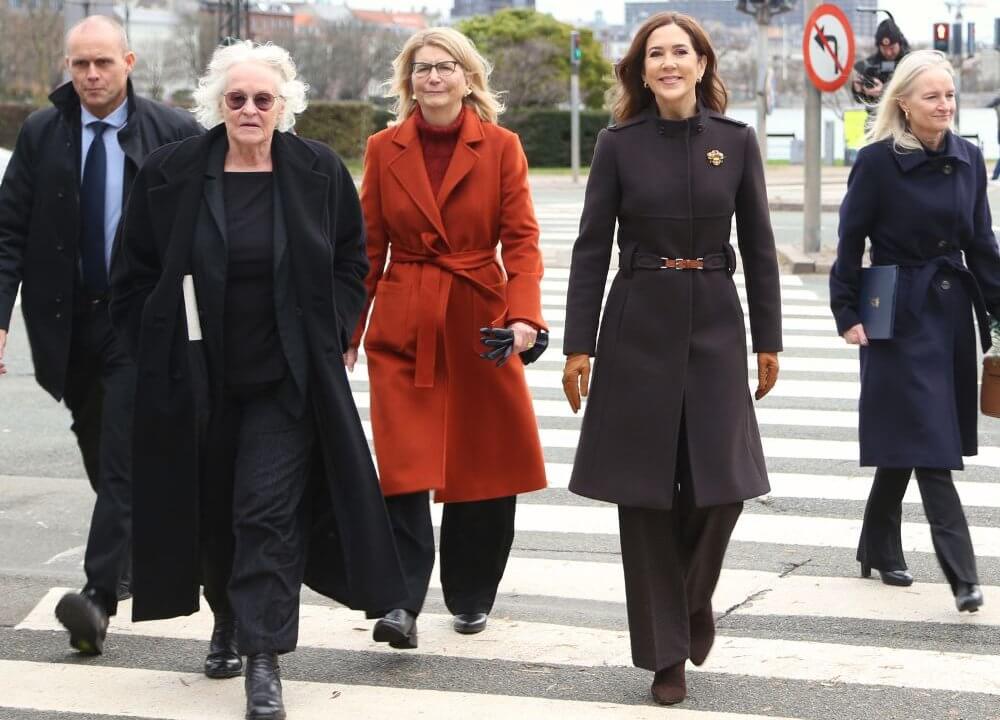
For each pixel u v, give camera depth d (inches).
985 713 180.9
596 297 187.3
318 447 183.5
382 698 185.0
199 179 179.2
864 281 225.1
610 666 197.6
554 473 316.8
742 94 2203.5
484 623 212.7
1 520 280.7
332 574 186.1
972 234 223.6
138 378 178.4
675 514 188.2
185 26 2165.4
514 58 1939.0
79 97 212.8
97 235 210.7
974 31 1387.8
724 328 185.5
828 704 183.5
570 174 1503.4
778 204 967.0
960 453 219.8
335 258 188.1
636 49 185.6
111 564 198.8
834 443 343.6
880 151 223.5
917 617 218.4
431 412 204.2
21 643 207.0
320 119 1628.9
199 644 206.4
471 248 207.5
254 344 178.9
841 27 648.4
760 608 223.1
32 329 210.5
